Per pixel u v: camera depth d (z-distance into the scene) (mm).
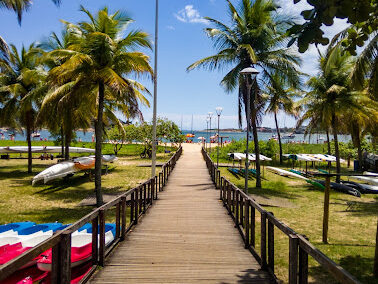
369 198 14758
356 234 8562
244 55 15508
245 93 15875
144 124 33594
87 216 4043
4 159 30156
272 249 4312
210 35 15180
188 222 7469
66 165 16188
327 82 16984
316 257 2768
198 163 25422
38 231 6957
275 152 33562
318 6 2090
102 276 4188
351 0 1955
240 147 34812
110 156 21453
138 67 11102
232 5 15500
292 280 3299
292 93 28828
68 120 14531
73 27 11062
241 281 4059
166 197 11164
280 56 15531
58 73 10422
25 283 4906
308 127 19703
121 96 11195
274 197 13812
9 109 20156
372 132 20234
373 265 6148
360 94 16406
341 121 19672
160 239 6020
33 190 14898
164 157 33906
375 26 3254
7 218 9633
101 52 10656
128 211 10617
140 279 4086
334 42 8086
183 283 3977
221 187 10797
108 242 6047
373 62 7988
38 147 25031
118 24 11328
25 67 19203
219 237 6191
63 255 3297
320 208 12078
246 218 5641
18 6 12102
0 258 5387
